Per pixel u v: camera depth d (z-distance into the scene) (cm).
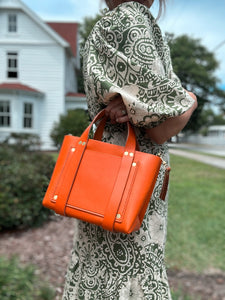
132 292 116
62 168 113
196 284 260
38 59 1473
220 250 321
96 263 120
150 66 108
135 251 116
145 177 103
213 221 406
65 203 108
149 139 119
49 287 242
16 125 1448
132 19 110
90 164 109
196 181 704
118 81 108
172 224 386
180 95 102
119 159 107
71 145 115
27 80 1476
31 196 377
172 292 237
